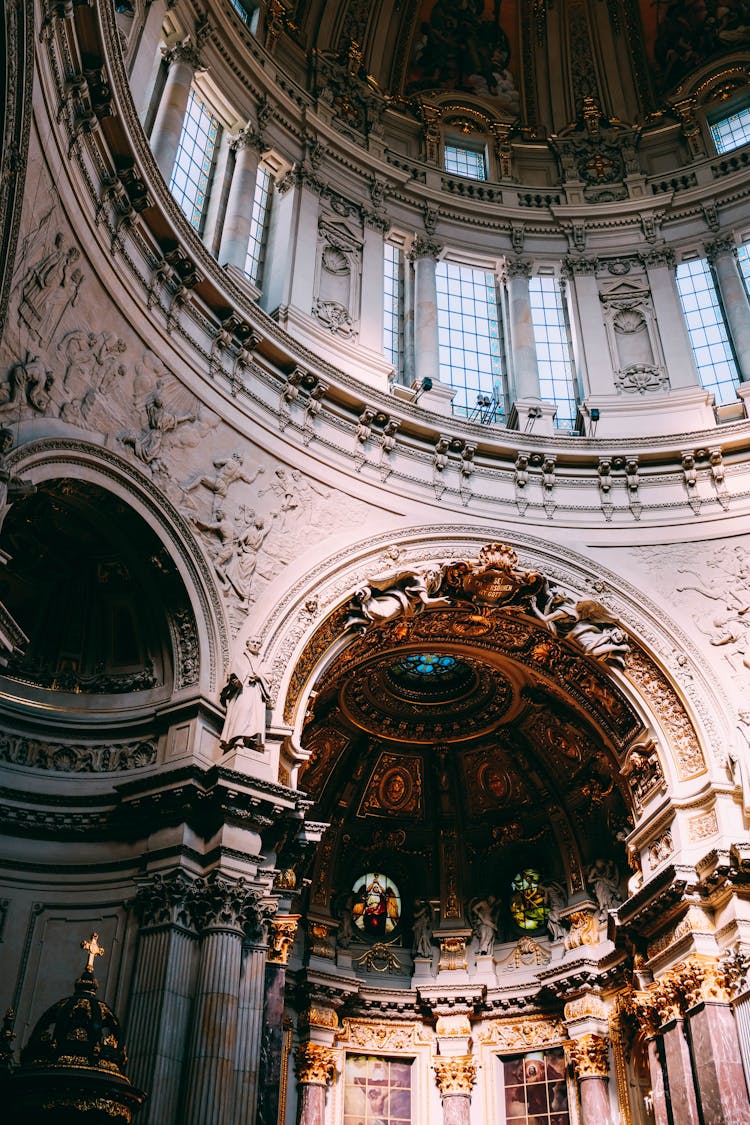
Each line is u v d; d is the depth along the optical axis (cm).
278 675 1902
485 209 2856
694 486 2403
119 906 1634
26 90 1215
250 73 2497
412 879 2916
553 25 3253
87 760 1755
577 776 2672
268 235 2503
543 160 3083
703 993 1905
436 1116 2567
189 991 1566
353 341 2453
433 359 2573
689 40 3191
